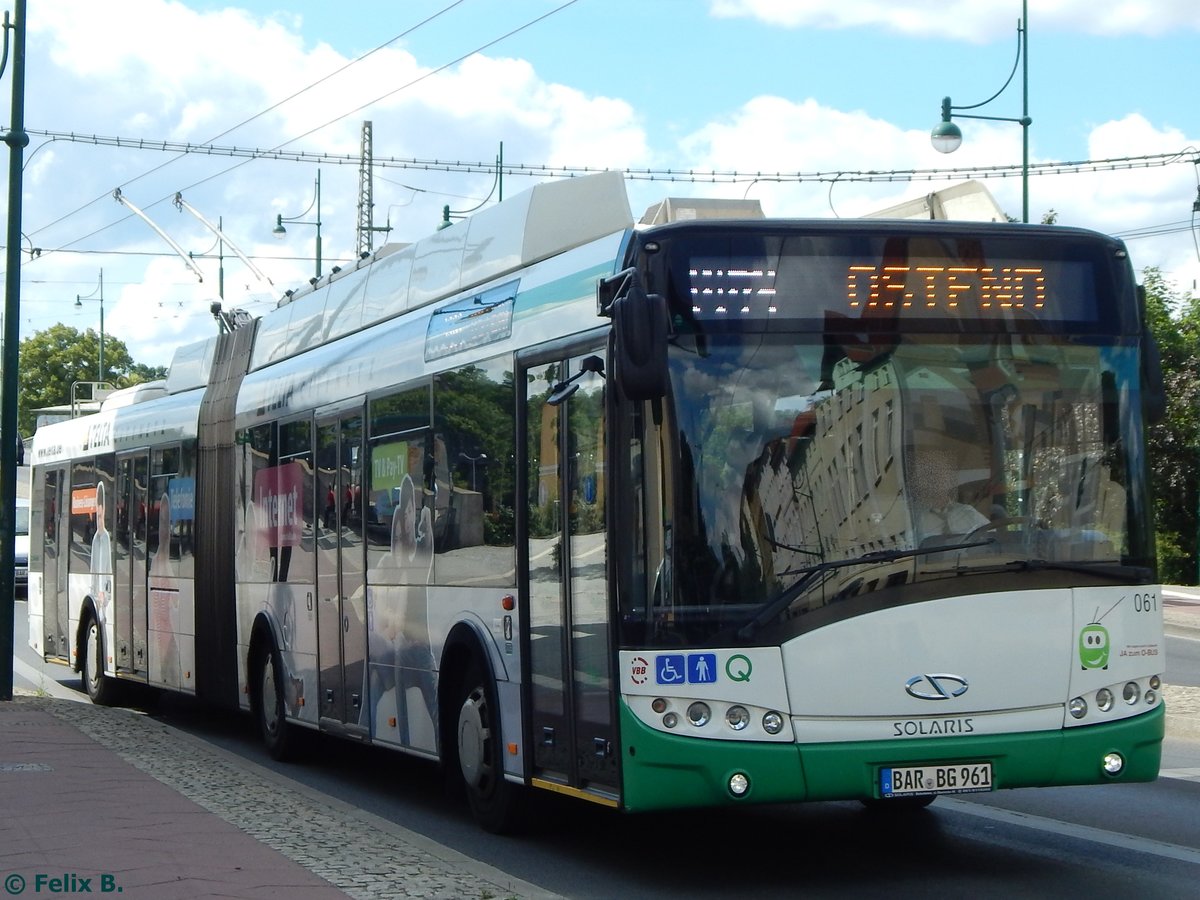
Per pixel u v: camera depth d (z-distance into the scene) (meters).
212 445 15.16
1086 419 8.09
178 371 17.14
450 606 9.91
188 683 15.62
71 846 8.53
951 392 7.91
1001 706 7.74
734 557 7.55
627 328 7.36
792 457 7.68
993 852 8.87
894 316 7.91
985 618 7.75
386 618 10.96
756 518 7.59
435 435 10.23
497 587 9.23
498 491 9.25
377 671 11.12
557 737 8.49
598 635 7.96
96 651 18.67
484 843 9.41
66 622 20.02
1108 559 8.01
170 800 10.32
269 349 14.30
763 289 7.79
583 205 9.48
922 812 10.28
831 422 7.75
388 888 7.41
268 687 13.61
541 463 8.73
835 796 7.52
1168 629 28.62
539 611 8.71
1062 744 7.78
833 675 7.56
